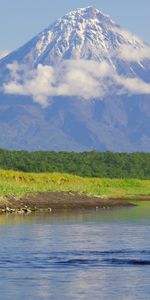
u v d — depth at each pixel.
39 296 47.81
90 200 111.62
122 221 85.38
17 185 110.44
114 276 52.50
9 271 53.91
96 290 49.06
